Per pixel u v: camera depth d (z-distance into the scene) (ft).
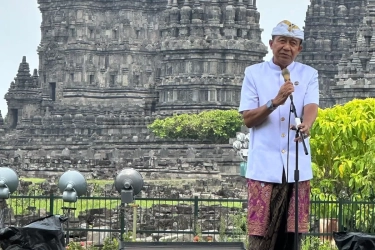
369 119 216.54
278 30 102.01
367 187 207.10
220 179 542.57
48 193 384.47
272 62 103.09
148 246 107.45
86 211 269.44
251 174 100.83
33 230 114.52
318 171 217.36
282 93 98.63
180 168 580.30
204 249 106.73
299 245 100.12
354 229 192.03
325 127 213.46
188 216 276.41
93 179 533.55
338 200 202.59
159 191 413.18
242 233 193.98
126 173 176.76
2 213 180.34
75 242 205.98
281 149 100.63
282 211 100.17
